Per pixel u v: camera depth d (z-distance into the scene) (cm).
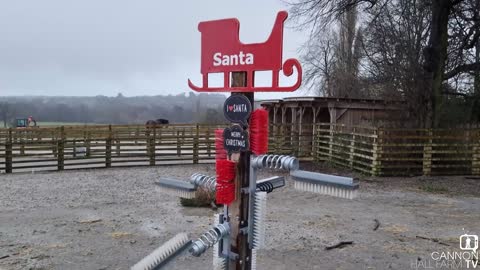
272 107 1856
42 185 1049
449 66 1448
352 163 1346
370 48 1812
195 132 1529
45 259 509
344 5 1381
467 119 1460
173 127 1592
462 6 1357
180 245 222
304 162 1512
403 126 1341
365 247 572
